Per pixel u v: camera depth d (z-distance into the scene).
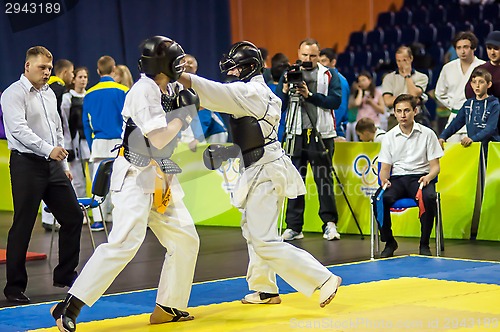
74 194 9.84
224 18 22.00
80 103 16.05
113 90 15.05
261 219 7.89
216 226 15.45
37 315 8.28
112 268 7.16
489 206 13.20
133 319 7.91
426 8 24.86
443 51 22.23
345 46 25.11
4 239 14.66
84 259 12.27
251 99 7.76
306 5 24.64
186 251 7.67
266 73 15.49
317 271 7.75
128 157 7.34
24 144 9.23
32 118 9.45
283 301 8.58
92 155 15.15
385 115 17.17
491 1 24.41
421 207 11.63
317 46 13.29
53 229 12.12
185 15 21.17
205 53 21.62
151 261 11.85
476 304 8.14
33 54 9.32
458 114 13.57
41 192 9.48
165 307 7.69
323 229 13.81
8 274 9.35
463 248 12.42
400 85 15.16
